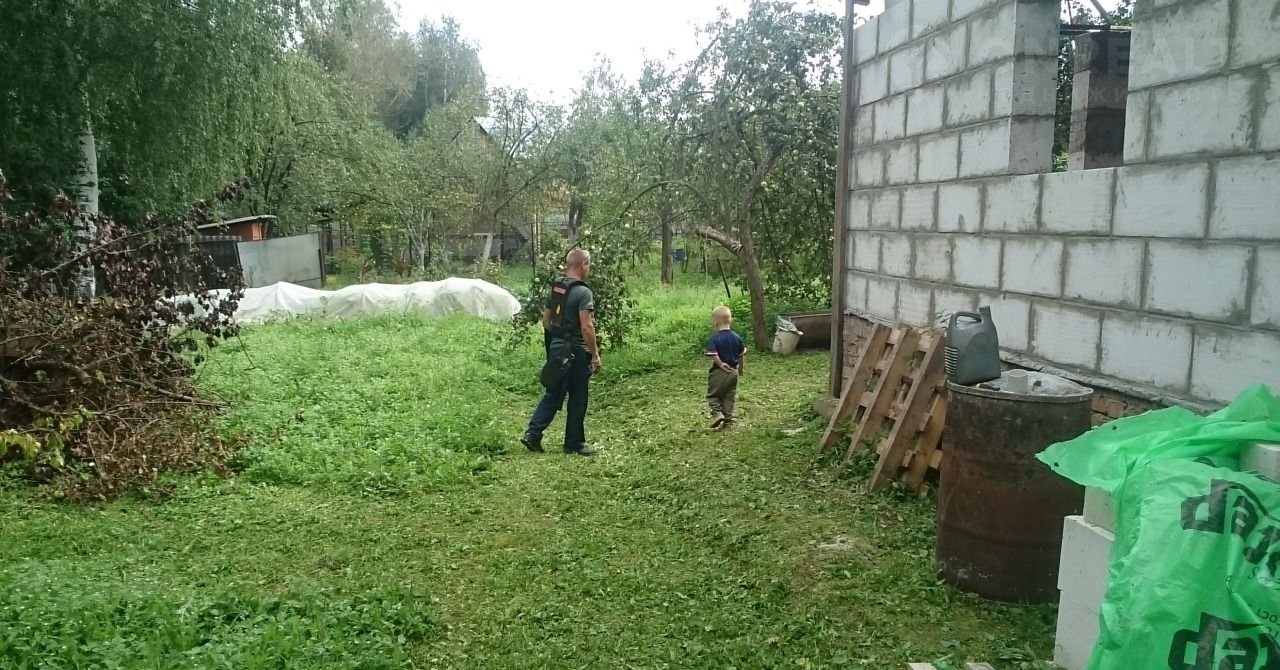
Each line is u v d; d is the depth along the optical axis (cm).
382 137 2852
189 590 418
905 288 678
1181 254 417
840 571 457
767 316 1371
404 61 4088
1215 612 236
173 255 811
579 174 3025
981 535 420
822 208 1269
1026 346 532
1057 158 925
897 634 390
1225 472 260
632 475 660
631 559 493
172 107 1270
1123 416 455
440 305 1556
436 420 788
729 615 413
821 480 611
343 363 1048
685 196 1259
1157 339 432
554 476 663
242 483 625
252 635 356
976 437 419
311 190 2622
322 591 427
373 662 349
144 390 736
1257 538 240
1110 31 688
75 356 673
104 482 582
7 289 690
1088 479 313
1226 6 388
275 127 1548
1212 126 397
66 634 335
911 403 582
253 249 2112
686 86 1234
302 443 698
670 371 1069
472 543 519
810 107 1192
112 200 1606
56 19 1185
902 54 670
